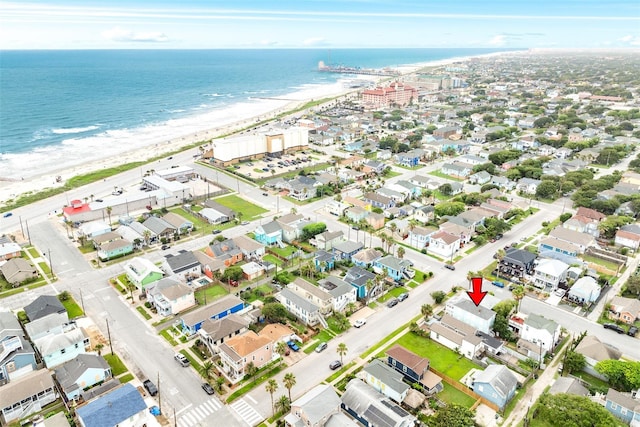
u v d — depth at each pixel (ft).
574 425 220.84
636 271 399.24
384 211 531.91
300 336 313.32
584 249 433.89
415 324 319.27
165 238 456.04
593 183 589.73
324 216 529.86
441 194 602.03
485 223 493.77
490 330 312.71
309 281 382.42
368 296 356.18
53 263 413.18
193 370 279.08
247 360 271.69
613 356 278.87
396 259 397.60
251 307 345.31
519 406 250.78
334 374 275.59
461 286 378.12
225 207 536.01
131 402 232.32
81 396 250.16
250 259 424.87
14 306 343.67
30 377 251.39
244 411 246.27
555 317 336.08
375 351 297.94
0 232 477.77
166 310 333.83
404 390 250.98
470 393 258.98
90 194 597.93
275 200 585.22
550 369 281.95
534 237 474.49
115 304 350.02
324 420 229.25
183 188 578.25
